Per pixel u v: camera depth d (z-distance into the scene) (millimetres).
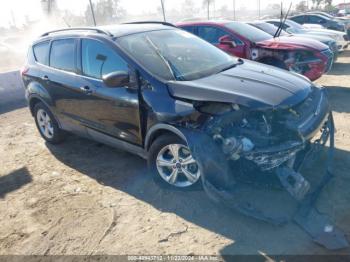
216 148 3295
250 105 3207
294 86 3654
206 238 3201
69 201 4012
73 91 4617
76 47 4621
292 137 3268
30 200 4117
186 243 3168
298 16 18609
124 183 4277
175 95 3561
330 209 3412
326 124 4090
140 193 4023
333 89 8109
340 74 9891
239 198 3451
